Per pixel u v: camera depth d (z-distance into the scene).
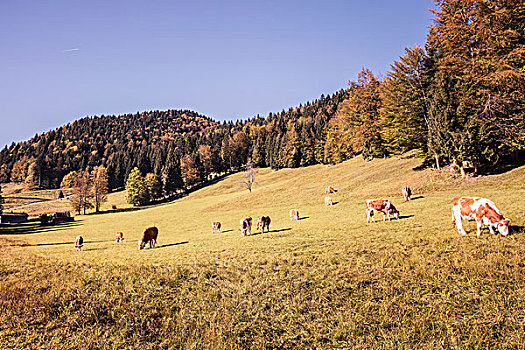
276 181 95.44
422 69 38.91
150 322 8.06
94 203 93.12
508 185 24.94
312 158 114.06
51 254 17.30
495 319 7.35
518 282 8.70
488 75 28.17
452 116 30.97
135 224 45.97
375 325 7.70
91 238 33.09
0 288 9.54
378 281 9.77
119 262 13.19
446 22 32.28
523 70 26.81
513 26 28.67
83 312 8.32
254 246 16.05
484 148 28.84
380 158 60.53
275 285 9.99
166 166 120.94
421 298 8.61
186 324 7.95
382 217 21.73
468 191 26.59
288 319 8.17
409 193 28.59
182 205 73.56
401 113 40.22
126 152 173.38
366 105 58.59
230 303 8.93
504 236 12.14
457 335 7.03
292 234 19.22
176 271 11.29
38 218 72.94
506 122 28.47
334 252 13.07
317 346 7.15
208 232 29.17
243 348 7.11
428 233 14.55
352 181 47.25
